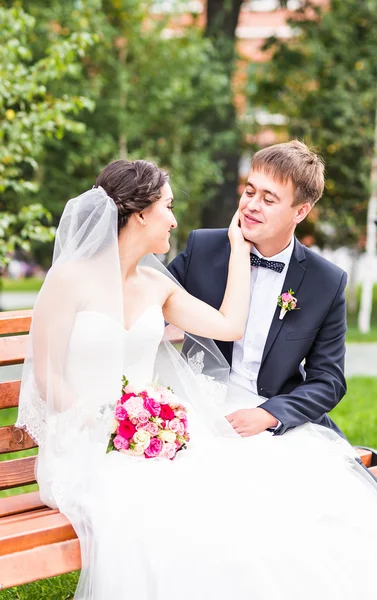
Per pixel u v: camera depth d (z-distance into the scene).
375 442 5.62
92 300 2.84
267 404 3.23
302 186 3.20
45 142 11.48
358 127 15.27
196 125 14.44
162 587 2.46
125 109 12.36
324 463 3.00
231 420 3.17
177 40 13.04
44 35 10.62
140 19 12.46
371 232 15.49
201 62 13.40
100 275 2.88
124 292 3.04
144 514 2.57
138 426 2.83
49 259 15.04
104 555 2.50
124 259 3.02
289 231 3.32
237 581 2.48
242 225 3.32
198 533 2.53
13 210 11.17
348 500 2.85
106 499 2.63
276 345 3.36
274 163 3.19
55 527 2.55
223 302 3.31
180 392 3.26
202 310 3.25
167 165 13.62
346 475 2.99
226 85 14.16
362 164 15.52
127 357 3.00
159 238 3.02
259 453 2.97
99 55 11.74
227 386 3.40
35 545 2.51
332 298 3.38
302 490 2.80
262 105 16.42
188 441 3.00
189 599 2.46
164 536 2.52
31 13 10.61
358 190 16.08
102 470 2.75
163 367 3.28
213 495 2.67
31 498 2.95
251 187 3.25
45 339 2.79
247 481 2.78
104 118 12.20
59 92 11.09
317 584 2.53
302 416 3.24
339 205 16.69
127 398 2.88
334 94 15.20
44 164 11.96
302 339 3.36
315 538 2.63
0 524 2.63
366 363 10.66
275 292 3.37
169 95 12.48
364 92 15.16
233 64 15.02
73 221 2.89
